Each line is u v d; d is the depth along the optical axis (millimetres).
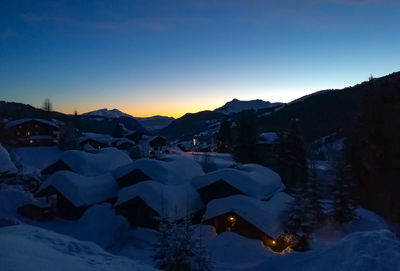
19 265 7168
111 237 24828
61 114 131750
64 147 64625
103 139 85875
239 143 56031
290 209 23125
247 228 24766
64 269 7973
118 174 34688
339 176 30734
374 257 10484
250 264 19234
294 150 48250
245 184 30016
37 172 44781
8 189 32156
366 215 32156
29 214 29047
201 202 30547
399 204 35406
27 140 68375
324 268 11891
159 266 14789
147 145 79562
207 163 46188
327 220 30219
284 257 15406
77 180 30984
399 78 38750
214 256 20828
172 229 15164
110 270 9430
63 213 30469
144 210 27047
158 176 31953
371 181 40062
